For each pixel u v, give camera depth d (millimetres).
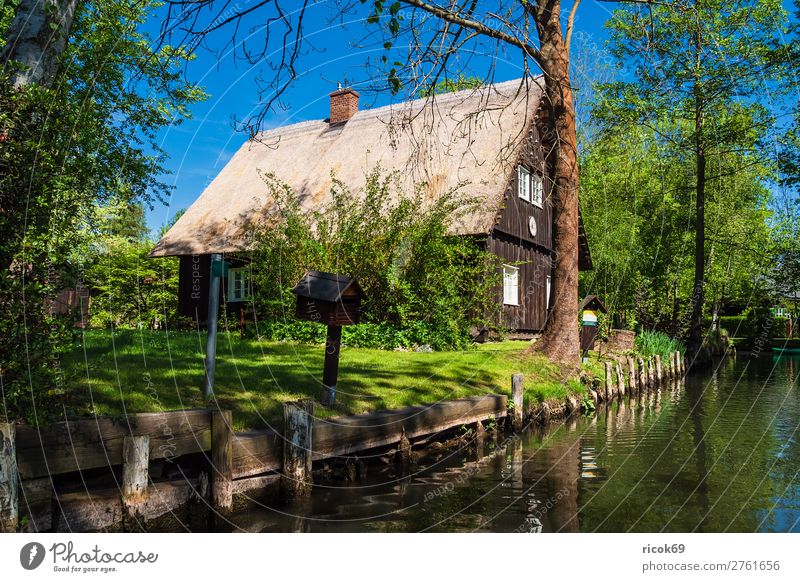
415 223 14016
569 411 10695
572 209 12164
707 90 19438
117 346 10781
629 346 18719
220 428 4926
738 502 5312
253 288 16969
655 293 26938
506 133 16734
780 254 21797
